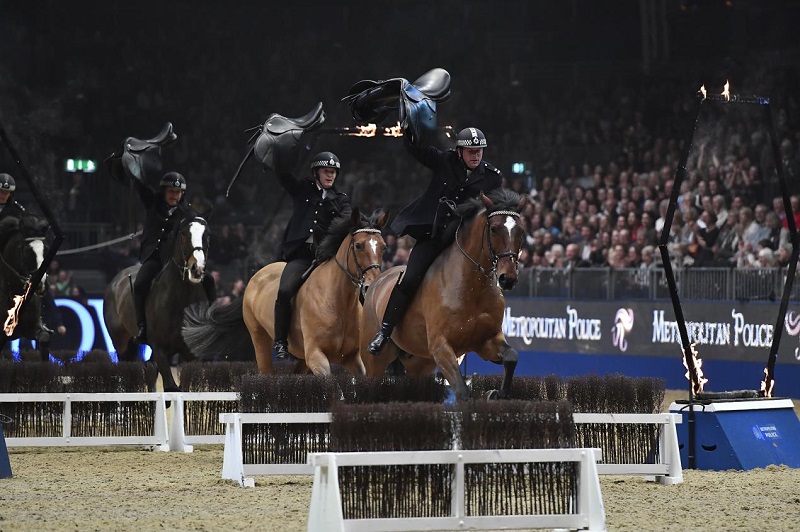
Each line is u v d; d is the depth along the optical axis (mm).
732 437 12047
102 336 29906
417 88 12328
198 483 11102
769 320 20172
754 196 24984
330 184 14031
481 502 8070
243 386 11188
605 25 37938
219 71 40906
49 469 12445
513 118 35656
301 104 40344
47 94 39188
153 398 14547
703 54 33469
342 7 42000
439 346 11539
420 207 12133
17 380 14359
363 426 8156
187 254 15570
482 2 40219
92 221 34656
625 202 26609
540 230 28234
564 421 8445
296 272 13664
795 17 31844
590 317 24234
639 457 11234
